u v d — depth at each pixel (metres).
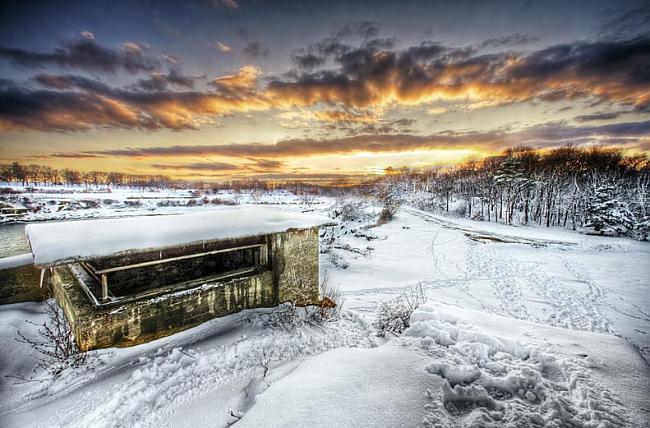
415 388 3.07
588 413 2.65
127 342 4.51
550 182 37.56
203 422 3.19
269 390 3.28
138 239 4.75
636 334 8.75
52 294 6.88
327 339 5.36
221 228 5.74
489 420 2.61
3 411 3.51
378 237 23.80
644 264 17.14
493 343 3.89
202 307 5.30
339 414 2.73
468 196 46.44
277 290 6.36
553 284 13.52
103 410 3.37
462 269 15.98
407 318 5.91
